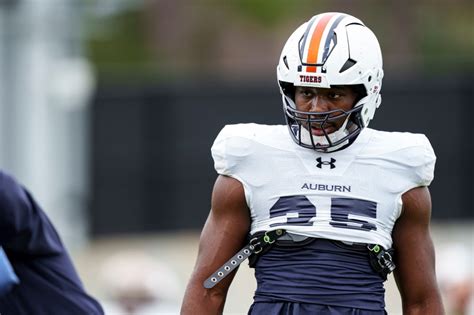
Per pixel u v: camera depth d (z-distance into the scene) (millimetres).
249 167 15438
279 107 53281
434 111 54500
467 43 85938
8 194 17781
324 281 15062
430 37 85312
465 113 54625
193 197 53781
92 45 79812
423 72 75250
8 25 40250
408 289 15555
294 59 15078
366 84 15117
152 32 82625
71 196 47688
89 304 18750
